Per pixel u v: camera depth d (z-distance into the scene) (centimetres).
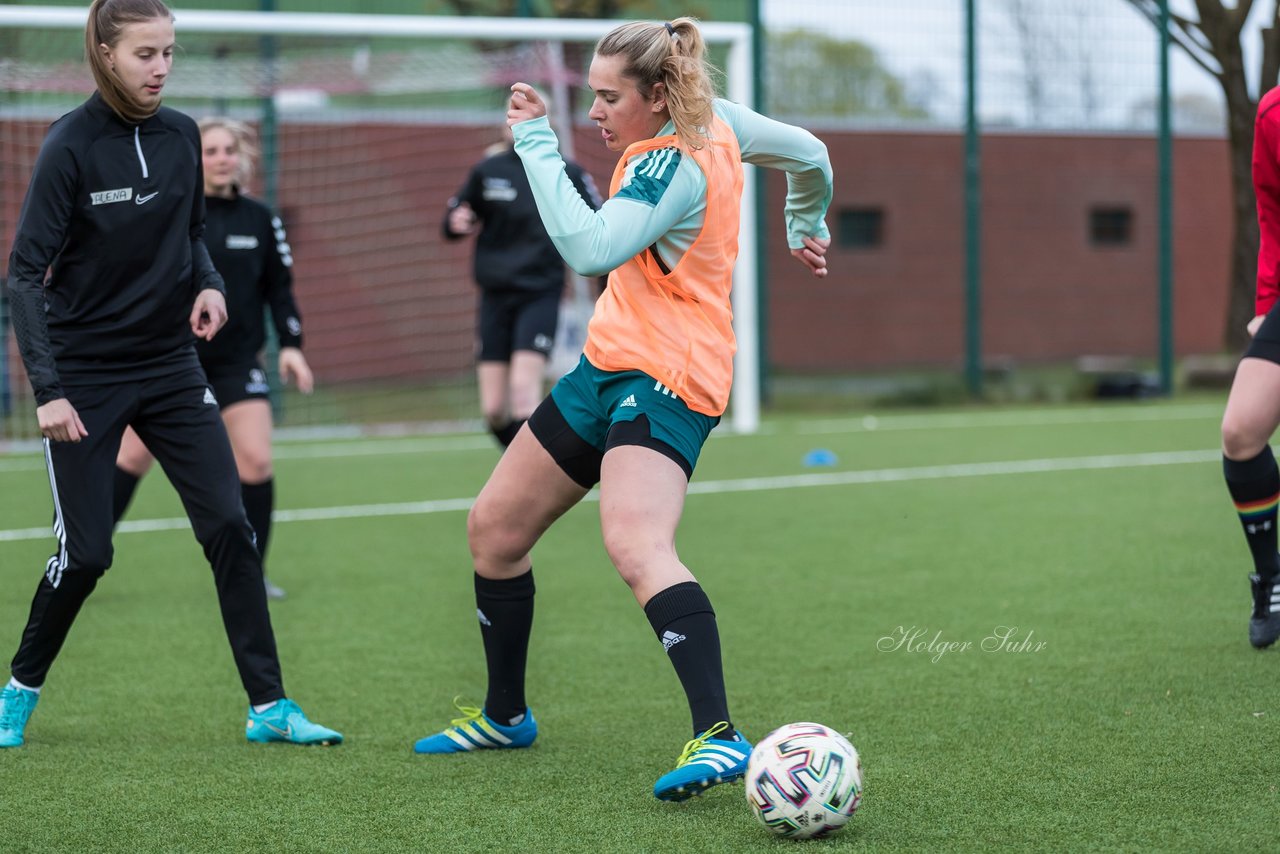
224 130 1909
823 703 1406
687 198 1048
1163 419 4797
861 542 2445
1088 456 3731
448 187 5491
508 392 2842
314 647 1727
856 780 998
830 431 4541
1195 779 1116
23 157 4391
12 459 3966
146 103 1234
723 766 1011
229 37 4475
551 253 2789
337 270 5344
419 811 1093
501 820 1066
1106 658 1557
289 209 5253
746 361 4616
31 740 1318
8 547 2514
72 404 1265
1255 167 1518
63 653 1694
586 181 2472
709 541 2478
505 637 1230
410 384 5466
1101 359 6344
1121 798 1075
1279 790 1083
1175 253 6544
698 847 993
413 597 2044
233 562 1307
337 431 4703
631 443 1069
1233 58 5709
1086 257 6297
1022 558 2252
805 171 1186
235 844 1022
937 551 2338
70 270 1254
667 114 1068
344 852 1001
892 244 5875
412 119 5291
